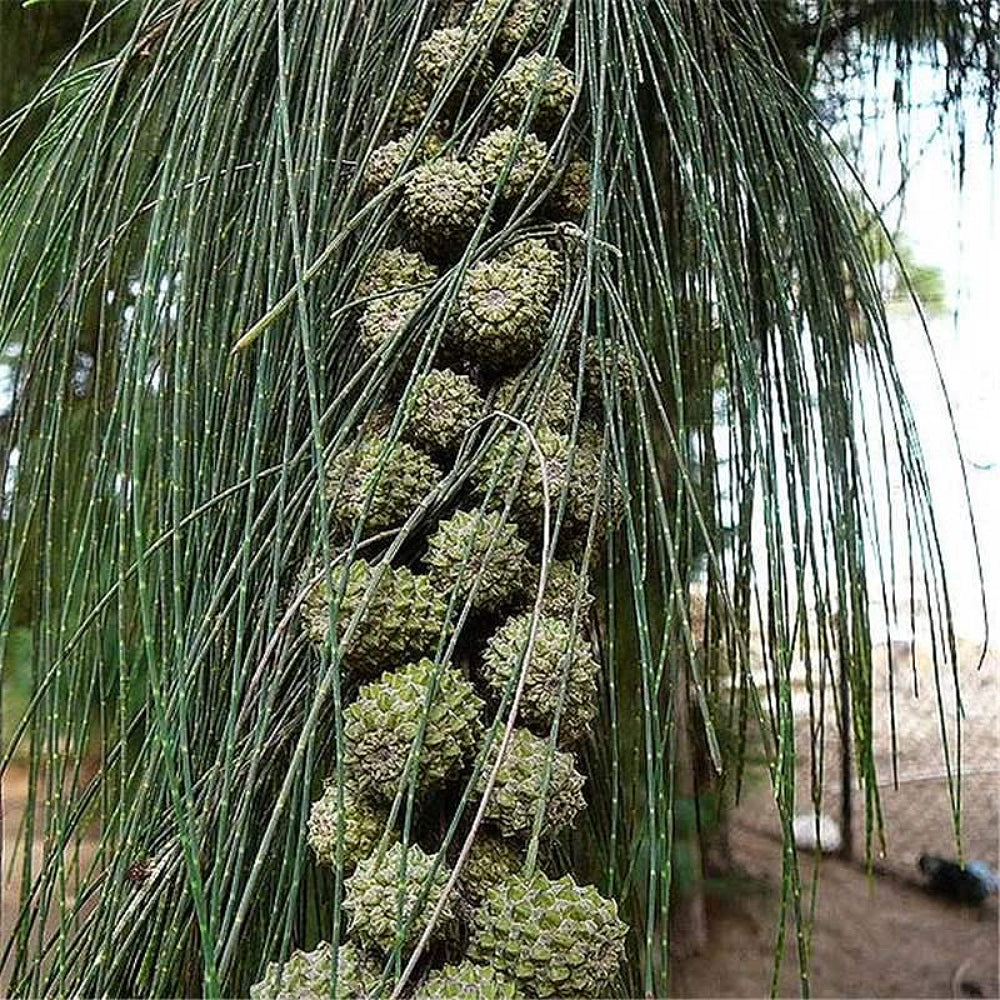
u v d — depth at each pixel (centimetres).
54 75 22
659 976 14
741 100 20
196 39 20
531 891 14
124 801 16
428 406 17
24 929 17
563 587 16
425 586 16
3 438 24
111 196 20
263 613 16
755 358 19
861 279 20
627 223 18
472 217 18
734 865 80
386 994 14
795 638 17
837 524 18
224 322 18
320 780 18
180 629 15
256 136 19
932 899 102
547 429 16
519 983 14
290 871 17
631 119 19
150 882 15
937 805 110
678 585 15
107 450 18
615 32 19
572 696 15
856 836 103
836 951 91
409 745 14
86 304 20
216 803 15
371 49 20
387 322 17
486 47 19
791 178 20
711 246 18
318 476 14
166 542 18
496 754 15
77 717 19
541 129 19
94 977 15
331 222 19
